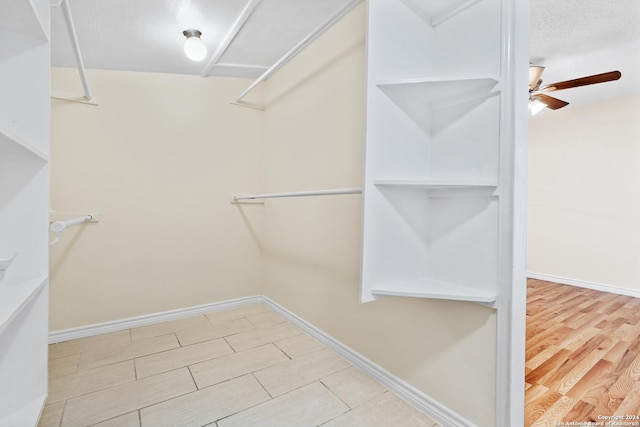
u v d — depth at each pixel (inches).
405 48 51.8
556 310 117.0
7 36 45.3
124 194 88.1
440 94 50.7
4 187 45.7
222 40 73.6
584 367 74.5
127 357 72.4
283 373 66.9
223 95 102.4
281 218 99.5
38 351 49.6
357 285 70.6
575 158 154.1
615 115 142.2
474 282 48.4
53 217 79.0
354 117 70.6
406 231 52.9
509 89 43.9
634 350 83.4
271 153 104.5
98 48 72.6
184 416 53.1
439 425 52.2
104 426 50.4
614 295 137.7
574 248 154.5
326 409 55.6
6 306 36.3
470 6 49.3
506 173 44.0
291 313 94.3
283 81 97.5
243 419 52.7
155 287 93.0
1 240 45.8
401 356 60.0
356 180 70.2
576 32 87.5
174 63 84.7
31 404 48.3
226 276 104.7
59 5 45.7
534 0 74.0
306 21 66.7
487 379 46.7
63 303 80.7
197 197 99.0
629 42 92.7
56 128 79.2
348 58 72.1
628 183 139.4
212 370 67.5
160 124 92.9
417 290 48.1
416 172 53.6
